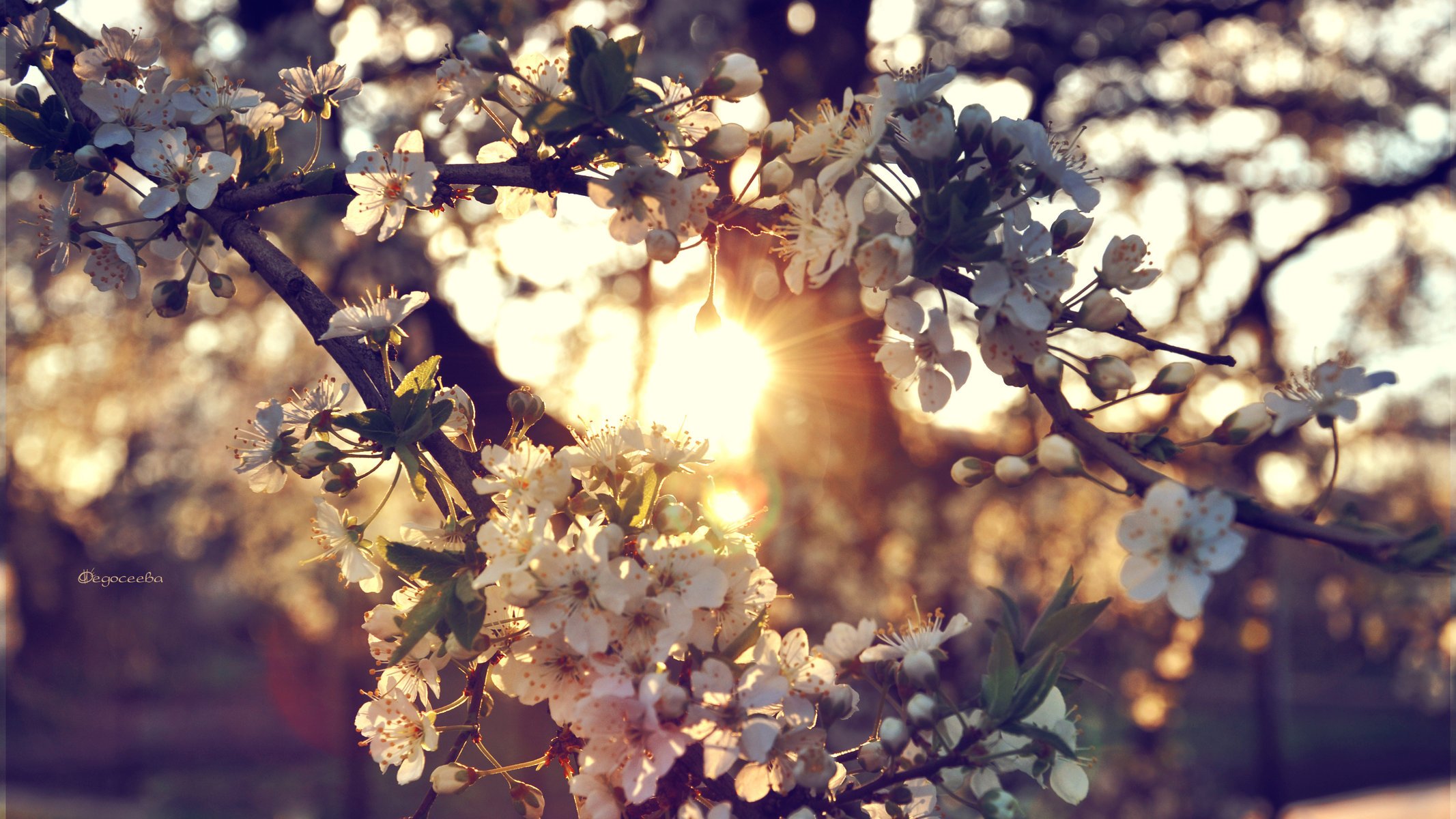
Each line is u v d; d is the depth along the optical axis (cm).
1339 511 111
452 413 145
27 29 181
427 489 140
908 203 132
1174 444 120
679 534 133
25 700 1847
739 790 130
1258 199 816
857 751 144
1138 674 879
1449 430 1028
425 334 549
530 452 136
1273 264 760
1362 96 809
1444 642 1095
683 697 117
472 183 157
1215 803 916
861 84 646
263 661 2388
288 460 144
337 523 143
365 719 139
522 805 138
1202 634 937
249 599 2153
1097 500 846
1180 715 981
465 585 124
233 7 613
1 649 1973
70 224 171
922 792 144
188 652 2308
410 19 580
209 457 1145
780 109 631
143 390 963
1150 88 779
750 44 649
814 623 729
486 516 133
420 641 131
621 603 120
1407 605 1069
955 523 812
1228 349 762
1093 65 745
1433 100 800
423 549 127
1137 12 724
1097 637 895
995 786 140
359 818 1058
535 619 121
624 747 121
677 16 618
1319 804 1711
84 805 1517
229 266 707
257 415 146
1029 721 139
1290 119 811
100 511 1191
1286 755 2056
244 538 1236
